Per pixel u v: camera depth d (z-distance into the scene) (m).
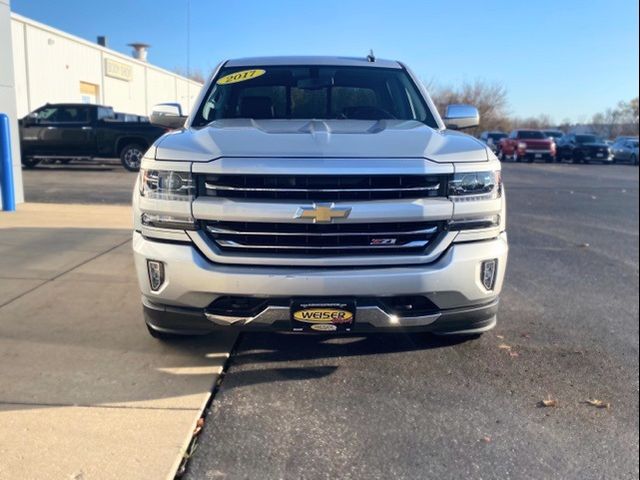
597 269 6.67
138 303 4.79
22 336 4.05
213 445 2.89
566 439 3.06
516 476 2.75
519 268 6.64
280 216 3.13
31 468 2.61
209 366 3.68
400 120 4.36
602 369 3.91
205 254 3.22
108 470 2.62
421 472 2.74
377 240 3.24
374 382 3.61
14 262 5.98
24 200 10.32
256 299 3.23
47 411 3.08
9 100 9.31
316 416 3.20
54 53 23.86
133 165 17.28
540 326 4.68
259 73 4.94
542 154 32.19
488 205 3.36
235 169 3.13
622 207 12.66
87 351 3.84
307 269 3.19
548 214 11.34
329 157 3.18
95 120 17.12
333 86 4.84
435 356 4.02
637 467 2.84
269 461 2.78
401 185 3.21
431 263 3.28
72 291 5.06
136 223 3.45
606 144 32.50
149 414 3.09
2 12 8.95
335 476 2.69
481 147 3.48
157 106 4.92
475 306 3.45
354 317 3.23
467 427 3.14
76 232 7.50
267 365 3.82
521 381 3.69
